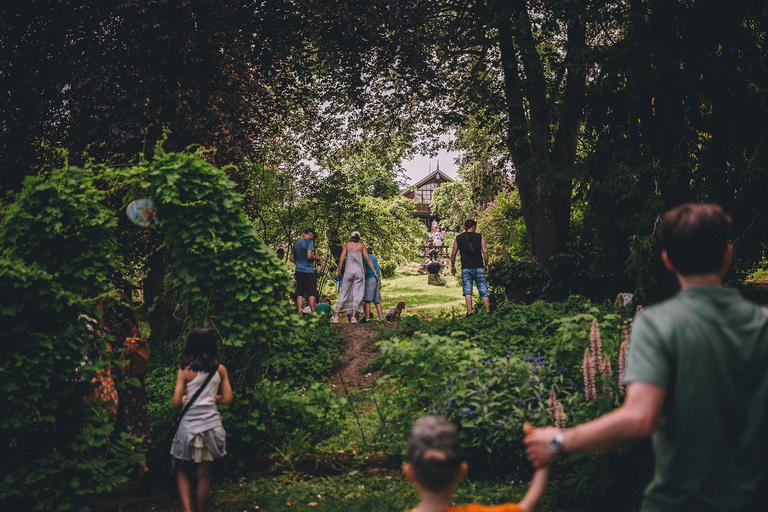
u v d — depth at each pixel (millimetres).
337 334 11250
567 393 5336
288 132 17156
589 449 1828
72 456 5039
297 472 5832
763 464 1764
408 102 16594
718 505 1749
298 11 12672
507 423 5148
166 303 12594
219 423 4973
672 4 12438
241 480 5754
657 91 12461
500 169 17906
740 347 1813
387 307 21500
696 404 1771
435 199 51062
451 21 14766
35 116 10359
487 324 10969
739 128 12016
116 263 5445
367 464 5840
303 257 13180
